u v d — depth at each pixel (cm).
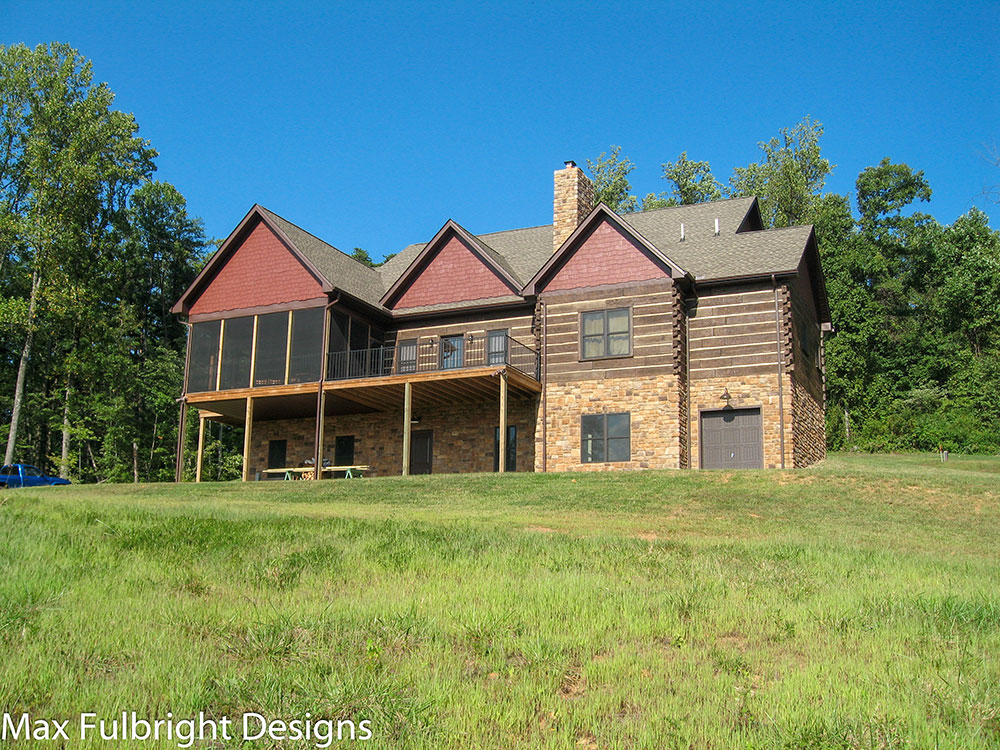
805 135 5350
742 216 2792
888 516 1664
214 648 679
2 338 4075
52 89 3778
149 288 5116
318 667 630
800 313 2567
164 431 4375
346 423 2903
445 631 738
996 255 4825
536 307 2559
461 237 2777
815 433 2684
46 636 686
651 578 1002
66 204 3666
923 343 4731
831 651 708
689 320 2456
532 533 1325
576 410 2447
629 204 5344
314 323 2642
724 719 557
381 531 1273
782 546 1277
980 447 3688
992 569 1156
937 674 642
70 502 1678
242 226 2798
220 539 1151
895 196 5556
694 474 2053
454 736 525
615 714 569
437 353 2750
